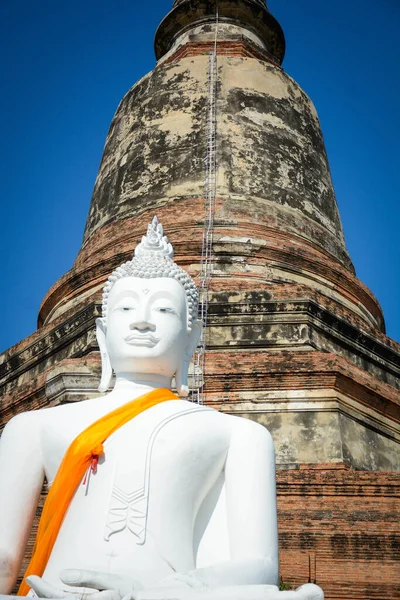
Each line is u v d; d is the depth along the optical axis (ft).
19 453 23.20
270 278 59.06
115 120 74.49
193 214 62.08
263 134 68.54
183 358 25.81
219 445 23.00
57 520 21.81
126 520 21.33
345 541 42.32
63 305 63.46
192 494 22.29
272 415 49.08
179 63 72.79
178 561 21.25
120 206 66.69
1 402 54.29
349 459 47.91
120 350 24.99
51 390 50.65
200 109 69.05
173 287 25.72
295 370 49.75
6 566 22.08
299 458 47.67
